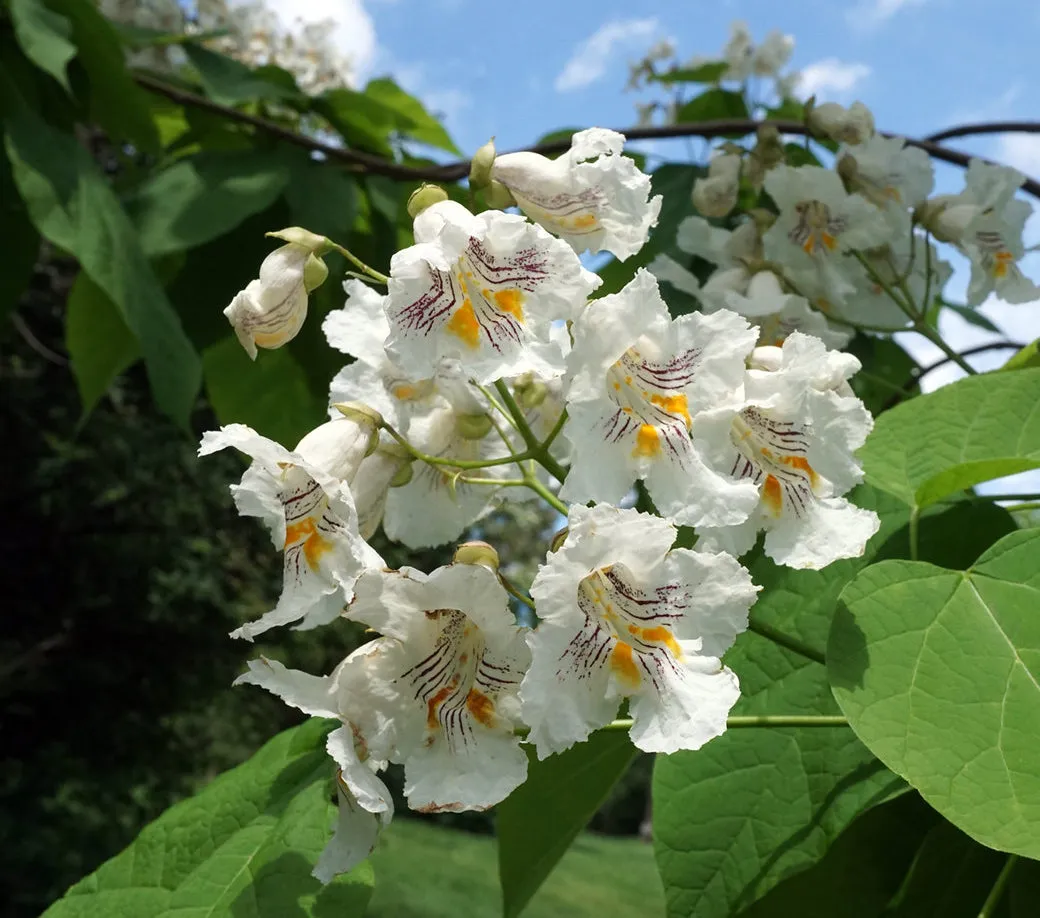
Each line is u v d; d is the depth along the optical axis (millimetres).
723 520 234
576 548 221
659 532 223
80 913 264
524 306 237
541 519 2076
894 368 532
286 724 2115
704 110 597
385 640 239
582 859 2389
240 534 2006
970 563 321
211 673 1850
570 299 236
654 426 243
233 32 564
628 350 249
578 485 234
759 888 278
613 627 230
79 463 1757
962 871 318
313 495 249
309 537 243
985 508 327
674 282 441
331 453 258
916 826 336
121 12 734
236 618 1859
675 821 292
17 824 1524
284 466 248
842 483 263
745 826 287
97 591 1762
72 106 514
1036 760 226
